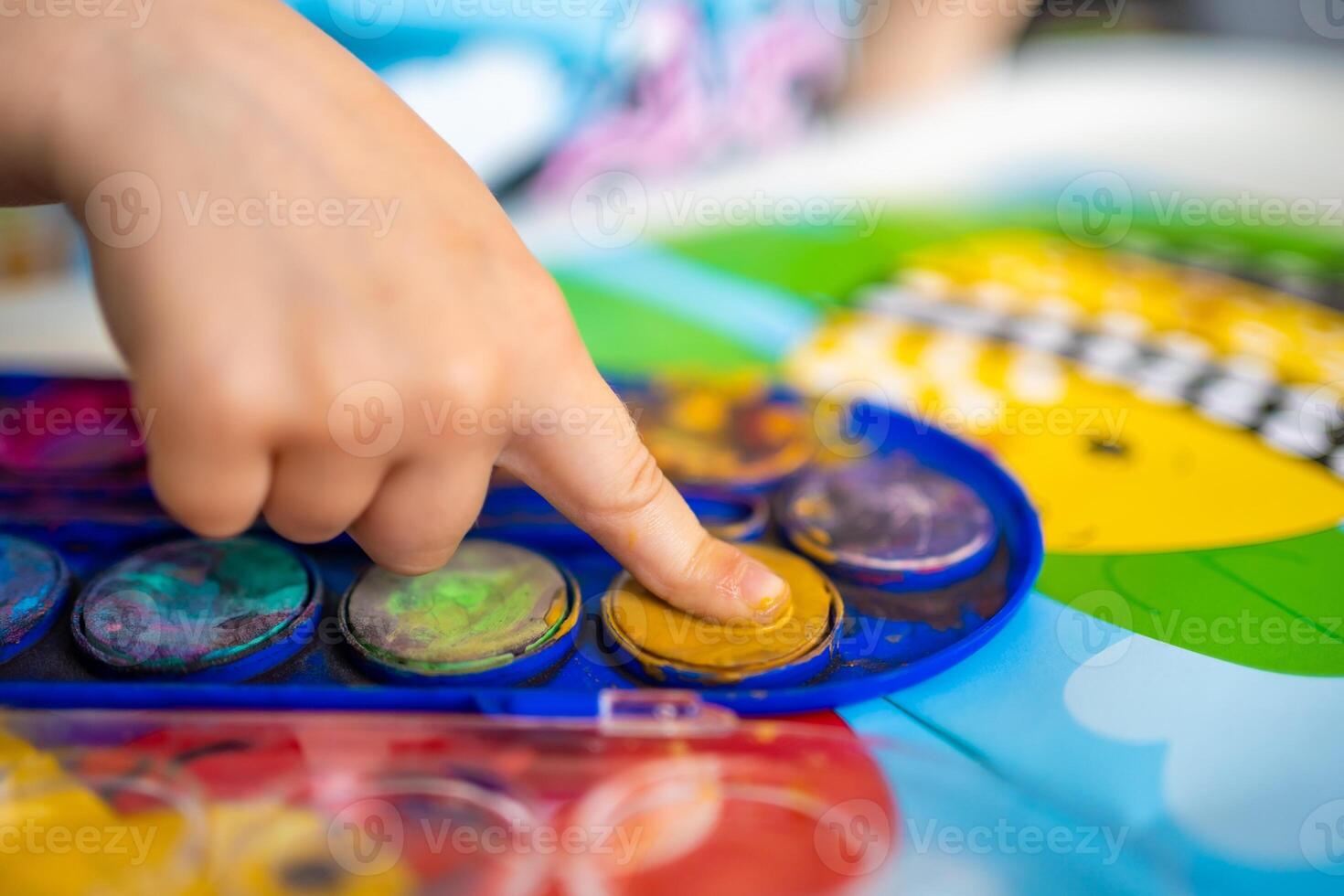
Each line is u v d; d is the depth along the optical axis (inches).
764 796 17.8
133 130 16.2
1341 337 32.2
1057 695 20.5
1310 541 24.7
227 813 16.9
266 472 16.4
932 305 34.3
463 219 17.1
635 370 31.0
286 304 15.7
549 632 20.8
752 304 34.5
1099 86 44.4
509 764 18.1
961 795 18.1
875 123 44.3
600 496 18.8
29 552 22.7
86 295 33.4
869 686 20.0
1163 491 26.3
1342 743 19.5
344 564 23.5
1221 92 43.5
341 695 19.1
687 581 20.2
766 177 41.8
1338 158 40.2
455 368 16.1
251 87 16.7
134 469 25.7
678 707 18.9
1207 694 20.6
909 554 23.6
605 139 42.6
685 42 45.1
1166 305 33.9
